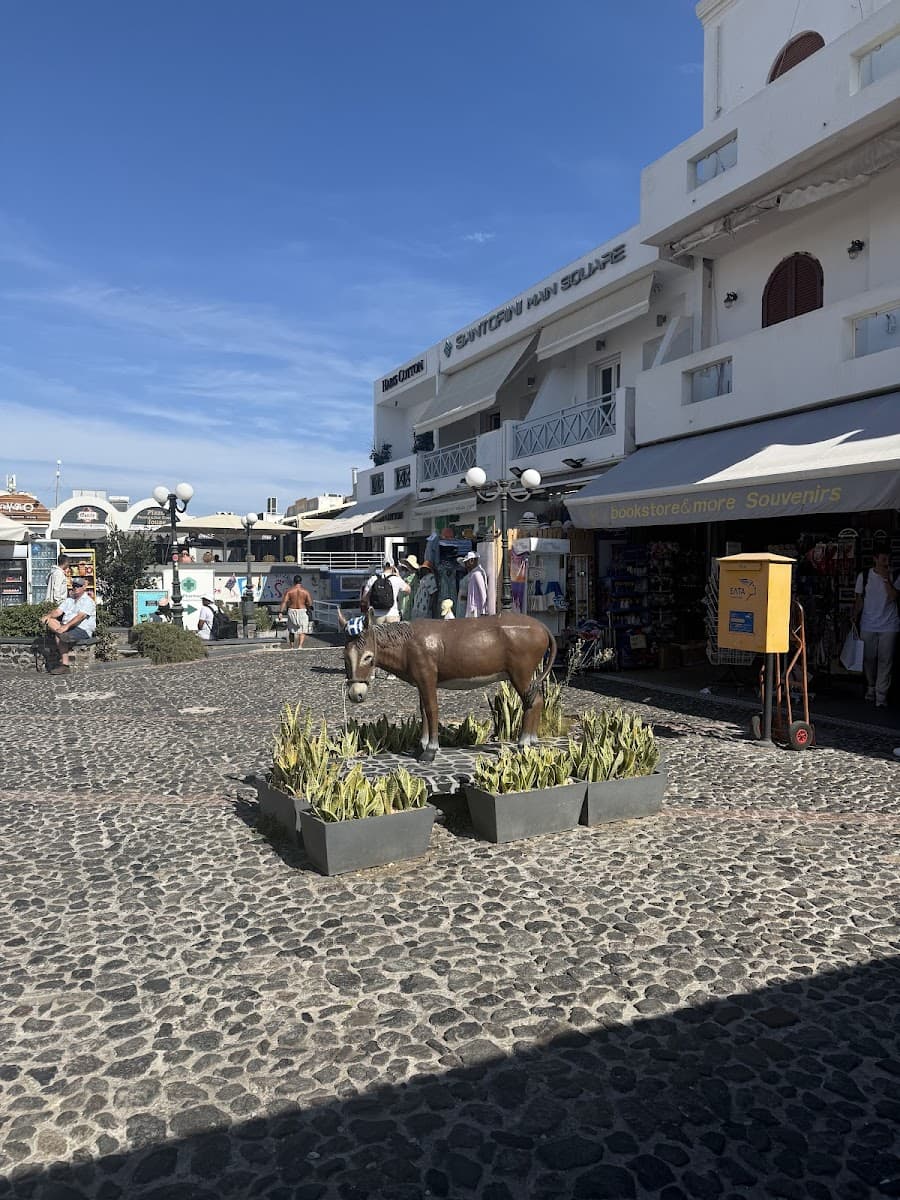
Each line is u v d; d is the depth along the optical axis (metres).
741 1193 2.25
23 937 3.82
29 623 14.58
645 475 11.72
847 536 11.21
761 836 5.15
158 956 3.62
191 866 4.69
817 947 3.68
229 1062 2.84
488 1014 3.13
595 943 3.71
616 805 5.41
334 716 9.45
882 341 10.13
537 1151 2.42
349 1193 2.25
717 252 14.05
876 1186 2.28
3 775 6.78
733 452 10.77
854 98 10.05
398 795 4.85
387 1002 3.22
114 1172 2.33
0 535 20.22
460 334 22.97
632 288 16.00
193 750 7.68
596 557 13.37
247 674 13.25
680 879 4.45
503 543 10.95
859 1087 2.71
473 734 6.52
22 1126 2.53
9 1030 3.05
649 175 13.75
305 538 33.25
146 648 14.84
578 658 9.69
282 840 5.11
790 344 11.30
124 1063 2.84
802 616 7.64
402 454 28.95
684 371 13.40
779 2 12.70
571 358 19.45
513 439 18.78
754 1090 2.69
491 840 5.02
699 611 14.16
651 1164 2.36
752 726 7.98
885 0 11.02
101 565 21.64
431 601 14.32
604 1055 2.88
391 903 4.14
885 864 4.68
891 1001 3.22
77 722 9.12
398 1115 2.57
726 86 13.80
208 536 35.91
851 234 11.77
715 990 3.31
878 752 7.40
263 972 3.46
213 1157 2.39
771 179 11.59
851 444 8.87
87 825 5.46
